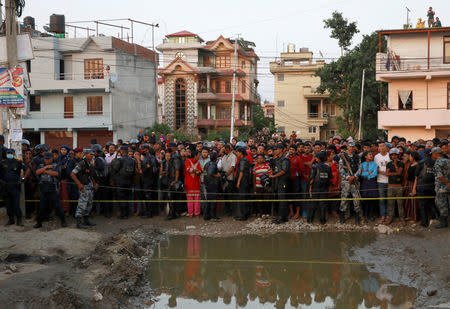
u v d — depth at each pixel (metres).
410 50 28.56
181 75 45.53
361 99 35.62
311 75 46.28
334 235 10.38
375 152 11.20
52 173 10.02
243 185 11.62
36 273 6.86
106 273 7.33
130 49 37.69
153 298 7.05
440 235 9.21
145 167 11.91
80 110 35.62
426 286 6.95
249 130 47.09
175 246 9.94
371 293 7.09
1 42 11.53
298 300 7.00
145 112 40.06
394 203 10.70
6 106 11.41
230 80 47.25
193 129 45.50
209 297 7.14
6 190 10.22
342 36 39.53
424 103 28.38
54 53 34.91
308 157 11.54
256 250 9.55
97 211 12.38
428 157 9.99
